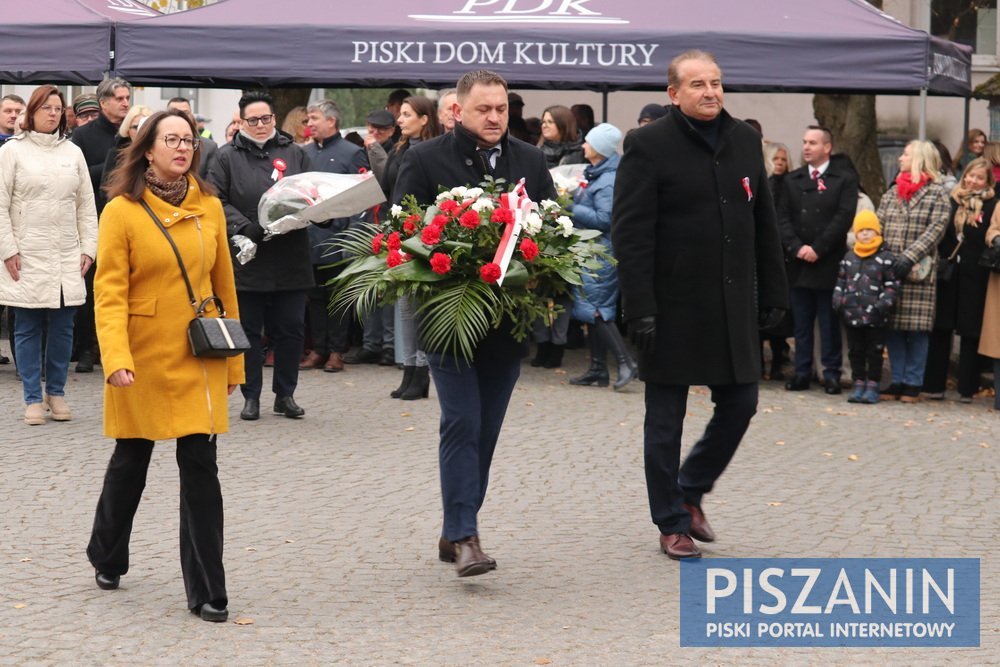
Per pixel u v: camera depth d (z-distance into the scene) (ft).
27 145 30.53
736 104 75.00
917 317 36.91
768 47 38.78
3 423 30.83
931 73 39.14
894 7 75.10
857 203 38.60
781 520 23.94
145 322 17.80
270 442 29.55
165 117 17.83
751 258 20.92
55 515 23.18
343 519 23.27
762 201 21.26
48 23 38.01
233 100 82.12
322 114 39.01
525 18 39.42
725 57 38.73
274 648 16.72
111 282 17.62
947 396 39.70
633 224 20.42
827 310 38.29
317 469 27.09
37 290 30.30
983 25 75.20
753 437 31.83
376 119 38.86
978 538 22.99
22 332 30.55
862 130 55.93
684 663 16.52
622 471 27.61
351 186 30.66
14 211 30.35
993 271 37.04
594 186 36.29
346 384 37.29
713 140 20.63
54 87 30.66
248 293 31.30
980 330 37.42
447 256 18.57
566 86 49.93
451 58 38.55
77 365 37.91
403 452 28.84
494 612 18.38
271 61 38.27
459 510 19.15
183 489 17.95
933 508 25.17
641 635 17.54
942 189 36.68
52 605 18.31
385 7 39.70
